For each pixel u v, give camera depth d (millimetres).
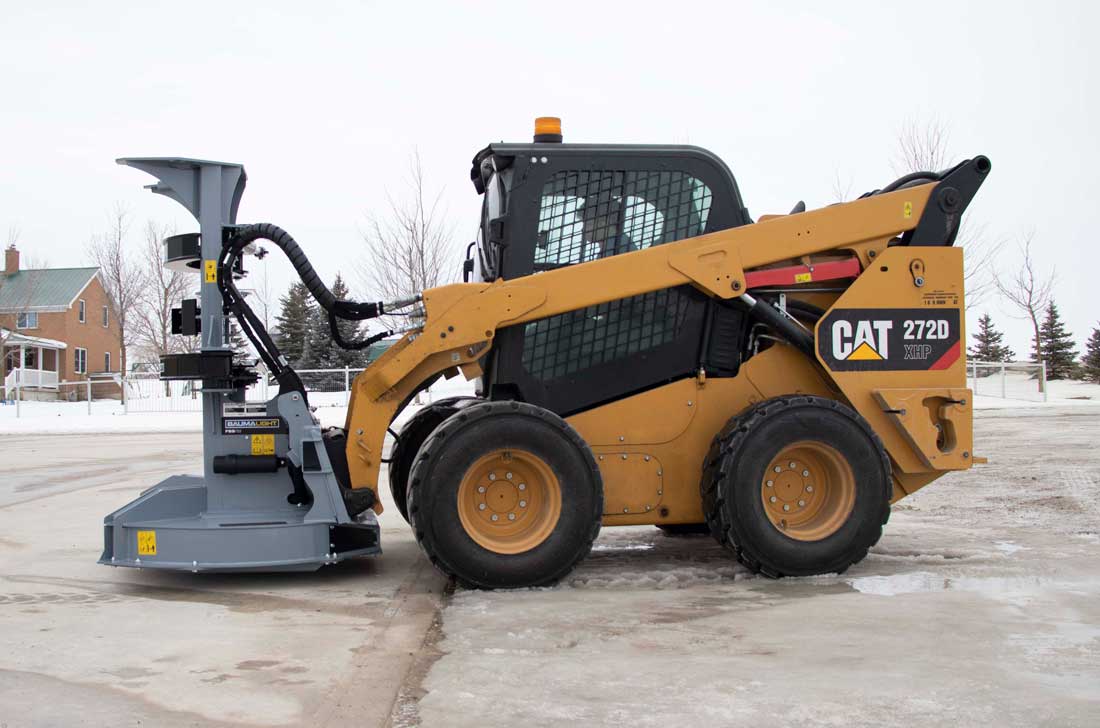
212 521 5539
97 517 8086
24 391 38500
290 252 5574
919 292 5664
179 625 4391
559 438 5078
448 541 4957
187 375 5562
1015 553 5852
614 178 5668
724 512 5176
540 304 5379
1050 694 3219
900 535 6566
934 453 5598
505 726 3025
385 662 3768
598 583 5176
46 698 3369
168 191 5777
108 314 53719
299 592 5105
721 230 5734
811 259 5727
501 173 5734
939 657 3660
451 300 5348
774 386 5711
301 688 3455
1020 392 25812
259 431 5695
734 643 3922
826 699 3211
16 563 5996
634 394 5664
